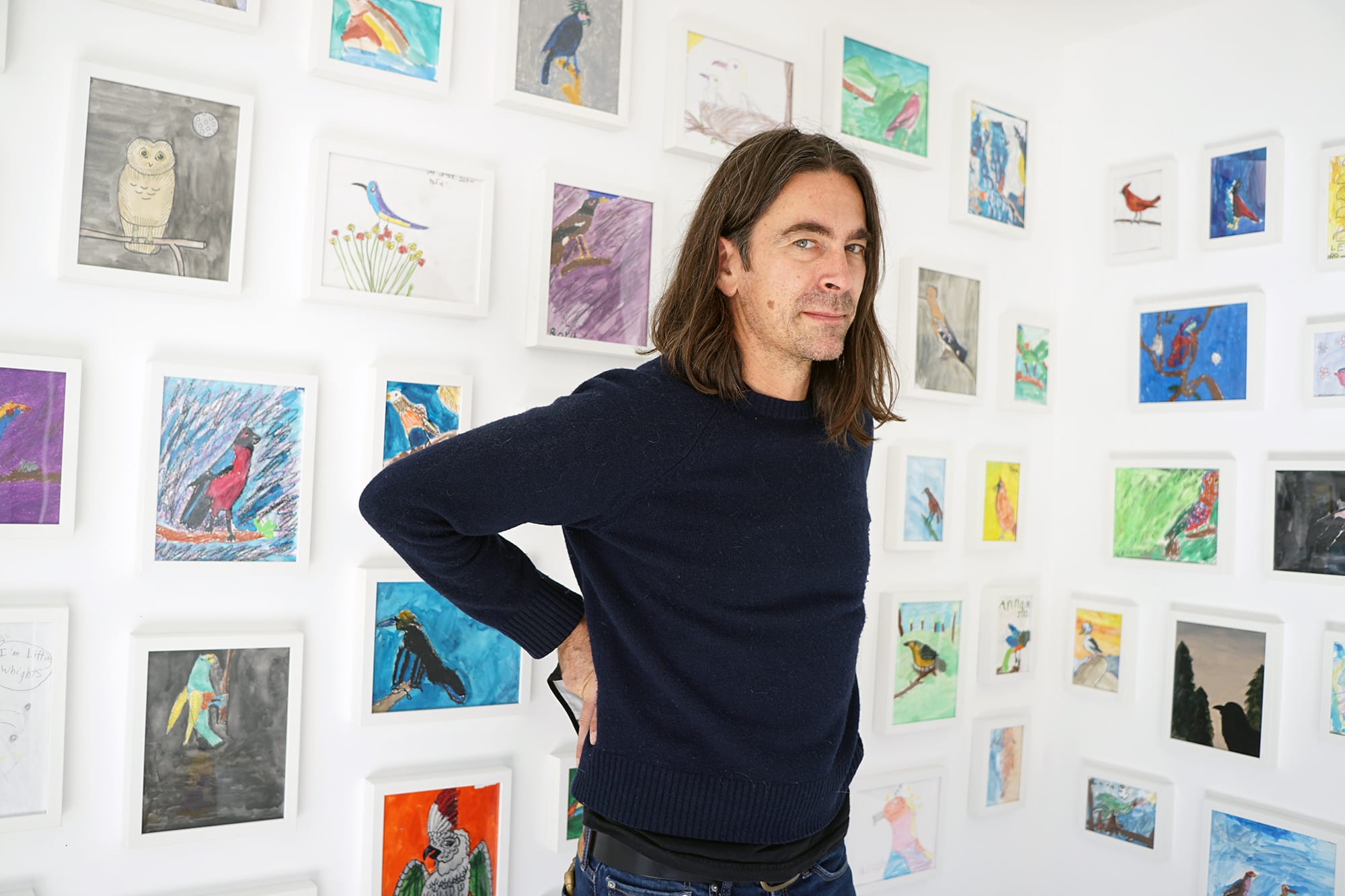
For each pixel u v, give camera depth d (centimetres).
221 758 153
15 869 140
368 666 164
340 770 165
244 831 154
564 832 180
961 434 241
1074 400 256
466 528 104
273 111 157
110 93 142
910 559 232
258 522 155
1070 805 251
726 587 109
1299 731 211
